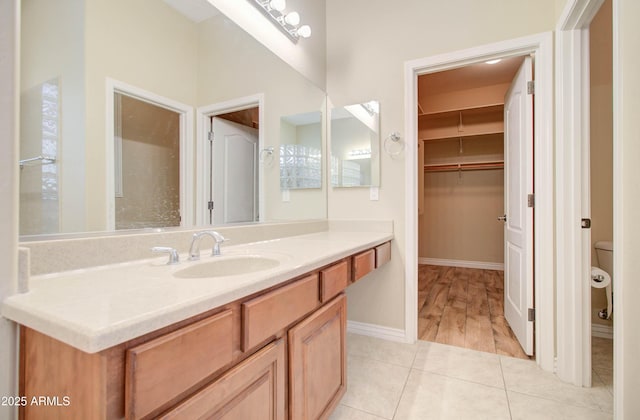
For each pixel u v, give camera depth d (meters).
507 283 2.40
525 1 1.78
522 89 1.96
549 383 1.62
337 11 2.35
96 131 1.02
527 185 1.86
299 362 1.03
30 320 0.59
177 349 0.61
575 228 1.61
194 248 1.16
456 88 3.75
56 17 0.91
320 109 2.31
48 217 0.89
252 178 1.74
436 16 2.01
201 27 1.44
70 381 0.57
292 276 0.95
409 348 2.03
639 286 0.94
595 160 2.24
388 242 2.04
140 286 0.75
